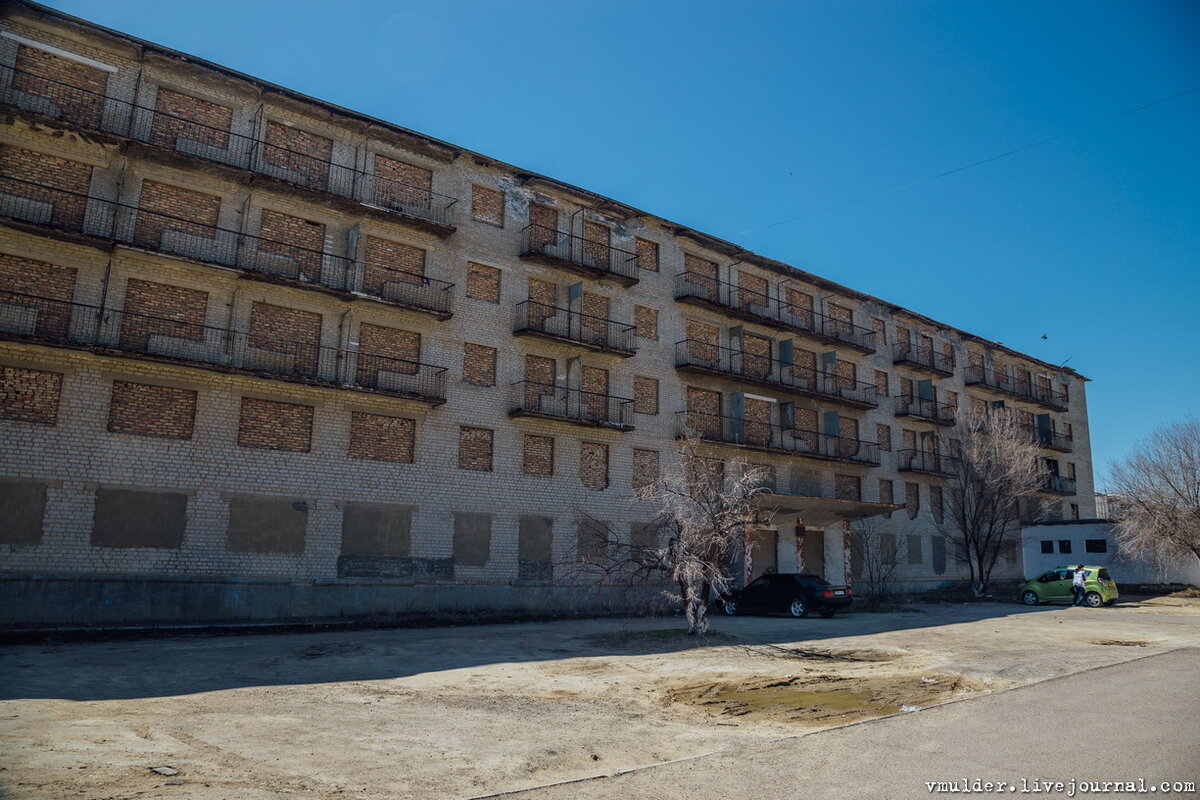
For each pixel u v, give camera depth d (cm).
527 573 2638
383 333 2488
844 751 816
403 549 2384
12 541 1811
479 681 1316
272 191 2291
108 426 1973
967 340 4741
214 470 2095
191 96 2222
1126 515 4056
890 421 4097
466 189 2745
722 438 3303
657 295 3241
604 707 1122
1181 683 1201
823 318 3884
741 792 675
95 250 2005
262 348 2233
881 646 1786
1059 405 5116
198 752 771
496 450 2650
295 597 2161
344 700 1098
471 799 654
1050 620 2461
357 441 2373
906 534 4019
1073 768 730
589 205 3061
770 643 1839
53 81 2019
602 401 2956
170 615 1970
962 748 817
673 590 2784
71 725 862
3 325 1869
